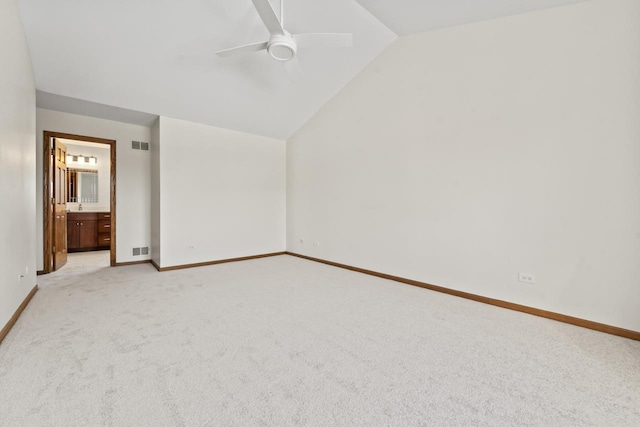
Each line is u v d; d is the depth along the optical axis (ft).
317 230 16.14
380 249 12.83
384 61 12.38
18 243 7.96
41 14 8.06
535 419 4.36
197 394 4.84
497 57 9.15
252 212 16.92
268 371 5.55
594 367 5.81
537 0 7.91
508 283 9.09
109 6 8.14
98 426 4.11
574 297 7.94
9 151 7.13
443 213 10.62
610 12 7.25
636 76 6.95
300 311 8.68
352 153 14.03
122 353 6.12
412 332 7.33
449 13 9.30
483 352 6.37
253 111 14.64
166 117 13.55
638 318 7.06
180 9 8.58
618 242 7.29
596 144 7.51
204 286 11.18
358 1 9.45
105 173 21.03
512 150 8.91
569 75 7.86
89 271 13.38
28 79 9.05
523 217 8.76
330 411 4.49
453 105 10.24
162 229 13.51
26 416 4.27
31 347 6.30
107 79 10.64
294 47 7.84
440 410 4.54
